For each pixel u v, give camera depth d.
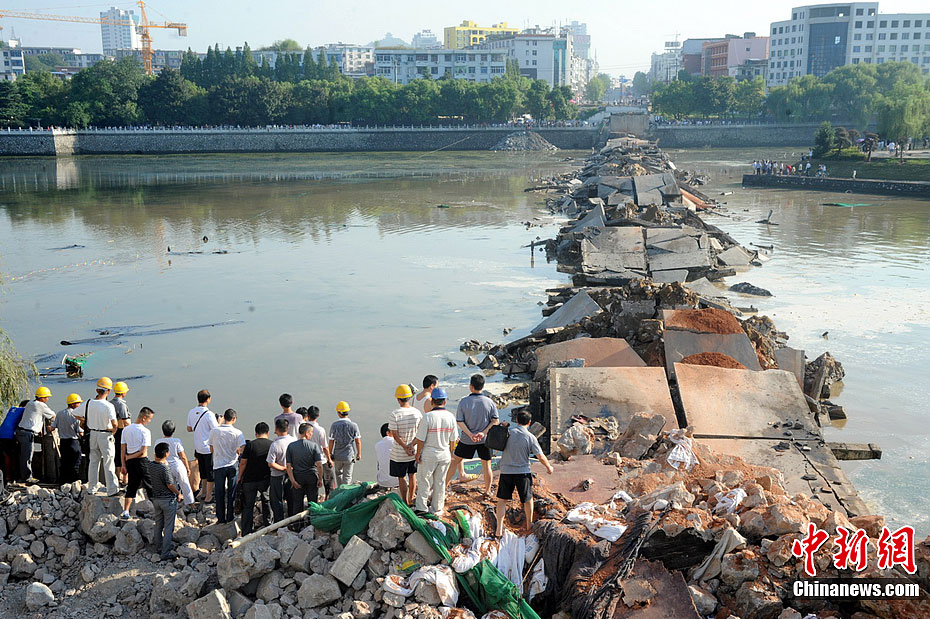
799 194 88.56
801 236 58.62
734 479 14.41
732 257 47.38
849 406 24.72
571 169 125.19
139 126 174.50
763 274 44.84
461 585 12.05
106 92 166.75
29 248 56.81
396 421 13.23
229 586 11.98
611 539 12.55
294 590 11.98
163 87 172.12
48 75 173.25
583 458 16.95
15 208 78.81
